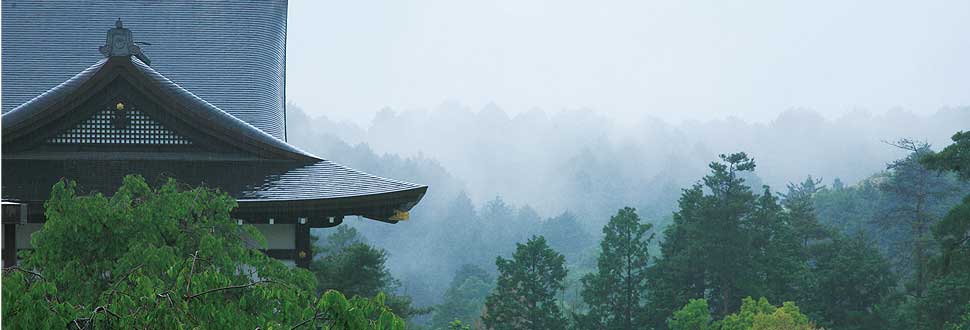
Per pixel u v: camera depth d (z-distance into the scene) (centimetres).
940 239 4997
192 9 2661
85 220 1223
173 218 1287
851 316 7569
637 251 8256
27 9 2589
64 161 1964
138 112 2017
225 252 1212
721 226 8256
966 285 6322
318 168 2064
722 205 8388
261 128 2403
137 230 1254
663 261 8388
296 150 2084
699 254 8225
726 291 8219
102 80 1984
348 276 5475
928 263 5069
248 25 2644
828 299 7731
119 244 1242
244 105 2453
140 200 1328
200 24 2633
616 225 8300
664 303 8175
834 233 9819
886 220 11412
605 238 8306
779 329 5659
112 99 2002
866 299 7750
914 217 11319
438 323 14450
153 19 2627
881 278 7975
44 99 1972
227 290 1078
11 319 908
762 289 8144
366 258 5531
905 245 10688
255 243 1941
